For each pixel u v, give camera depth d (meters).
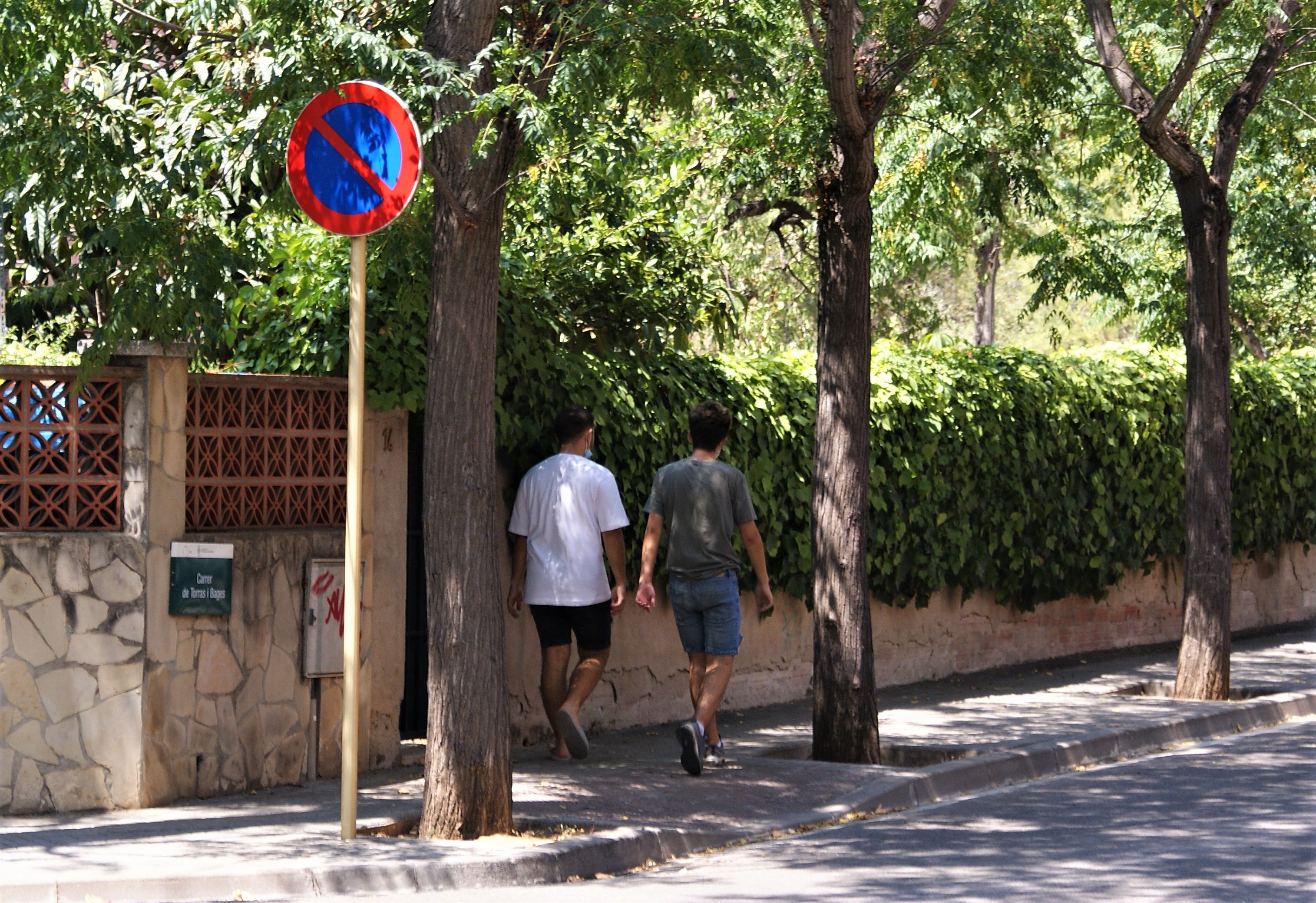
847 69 10.73
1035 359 17.42
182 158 9.25
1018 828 9.40
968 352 16.80
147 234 8.80
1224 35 16.27
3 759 8.98
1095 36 14.85
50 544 9.10
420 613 11.63
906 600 15.72
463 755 8.51
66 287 9.27
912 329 36.31
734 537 12.65
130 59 10.81
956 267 30.08
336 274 10.68
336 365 10.73
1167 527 19.23
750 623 14.29
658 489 11.16
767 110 11.58
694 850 8.94
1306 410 21.55
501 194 8.57
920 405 15.50
